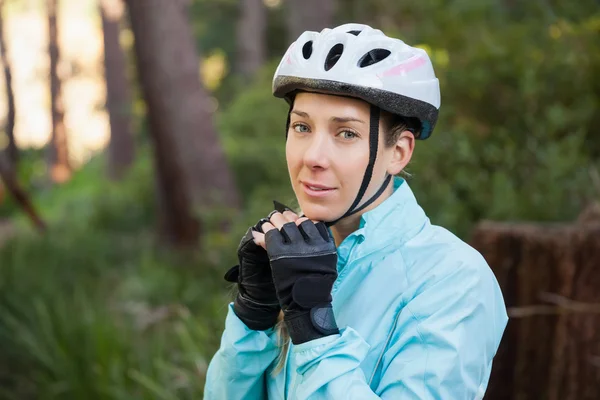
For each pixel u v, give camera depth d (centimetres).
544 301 280
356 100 137
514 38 490
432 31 531
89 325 406
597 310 266
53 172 2008
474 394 133
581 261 273
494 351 140
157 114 743
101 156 2323
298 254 134
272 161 725
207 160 749
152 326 459
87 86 2644
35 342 406
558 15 520
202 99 755
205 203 739
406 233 143
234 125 978
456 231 426
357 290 141
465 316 133
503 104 476
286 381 148
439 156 461
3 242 716
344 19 1086
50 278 556
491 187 444
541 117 464
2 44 1491
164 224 771
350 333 132
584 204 407
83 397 364
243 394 154
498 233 287
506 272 286
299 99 141
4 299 475
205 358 322
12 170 705
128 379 364
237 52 2178
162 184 762
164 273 602
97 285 598
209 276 572
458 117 477
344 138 139
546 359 281
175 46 735
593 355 271
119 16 1778
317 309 133
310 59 138
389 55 139
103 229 928
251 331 149
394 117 143
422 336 132
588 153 452
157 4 727
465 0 555
